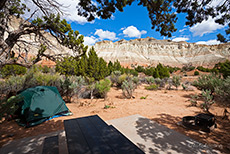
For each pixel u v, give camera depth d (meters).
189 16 3.53
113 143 1.82
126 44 159.50
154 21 4.09
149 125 4.31
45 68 15.62
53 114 5.20
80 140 1.91
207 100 5.85
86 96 10.27
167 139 3.28
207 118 3.77
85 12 3.79
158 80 16.30
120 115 5.55
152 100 8.63
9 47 4.05
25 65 4.35
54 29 4.79
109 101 8.60
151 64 117.06
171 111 6.06
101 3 3.57
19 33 4.21
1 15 3.70
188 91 12.34
